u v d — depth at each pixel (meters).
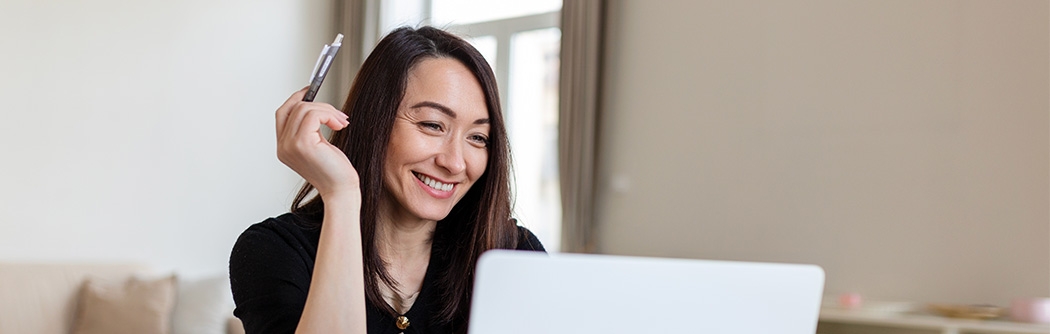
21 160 5.21
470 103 1.51
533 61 5.57
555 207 5.40
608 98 5.30
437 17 6.09
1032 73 3.86
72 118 5.38
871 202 4.31
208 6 5.92
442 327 1.57
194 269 5.82
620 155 5.23
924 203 4.14
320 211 1.56
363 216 1.49
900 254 4.20
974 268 3.98
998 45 3.96
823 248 4.44
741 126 4.76
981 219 3.98
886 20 4.31
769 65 4.68
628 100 5.22
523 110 5.59
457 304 1.57
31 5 5.25
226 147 5.97
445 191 1.50
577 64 5.19
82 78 5.42
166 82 5.73
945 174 4.09
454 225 1.61
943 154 4.10
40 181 5.27
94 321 4.71
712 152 4.86
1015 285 3.87
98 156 5.46
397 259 1.56
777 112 4.64
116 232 5.52
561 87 5.25
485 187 1.58
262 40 6.16
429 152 1.48
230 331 4.99
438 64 1.50
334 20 6.48
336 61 6.37
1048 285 3.78
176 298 4.96
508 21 5.71
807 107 4.54
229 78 6.00
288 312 1.37
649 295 0.99
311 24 6.38
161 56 5.71
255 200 6.09
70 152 5.37
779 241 4.59
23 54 5.23
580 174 5.17
